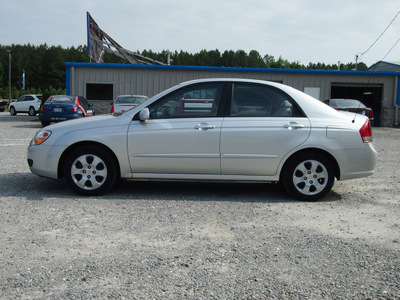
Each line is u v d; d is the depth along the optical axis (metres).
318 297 2.89
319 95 24.81
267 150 5.57
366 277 3.21
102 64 23.36
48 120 18.02
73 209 4.97
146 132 5.61
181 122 5.63
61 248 3.70
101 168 5.65
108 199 5.50
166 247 3.77
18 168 7.71
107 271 3.24
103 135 5.61
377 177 7.50
